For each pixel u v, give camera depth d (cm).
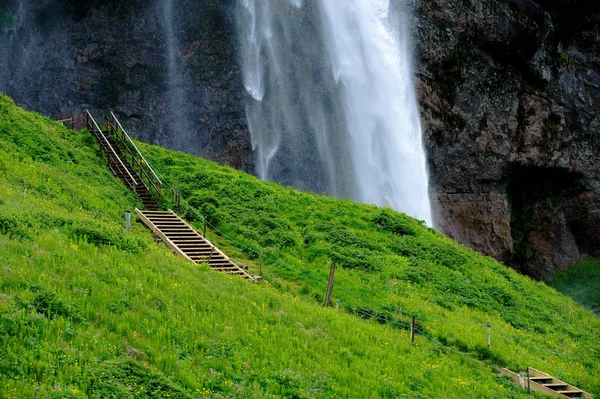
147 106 4188
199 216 2562
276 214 2784
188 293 1445
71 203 2089
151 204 2606
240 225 2564
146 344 1132
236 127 4228
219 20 4291
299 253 2455
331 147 4484
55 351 996
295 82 4459
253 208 2805
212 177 3030
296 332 1463
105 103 4141
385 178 4544
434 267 2719
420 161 4538
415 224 3244
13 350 966
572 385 1859
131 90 4175
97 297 1236
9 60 3997
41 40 4094
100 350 1050
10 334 1011
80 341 1051
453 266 2805
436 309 2212
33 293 1152
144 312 1262
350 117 4575
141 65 4216
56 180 2247
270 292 1734
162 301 1341
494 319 2344
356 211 3162
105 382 959
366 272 2420
